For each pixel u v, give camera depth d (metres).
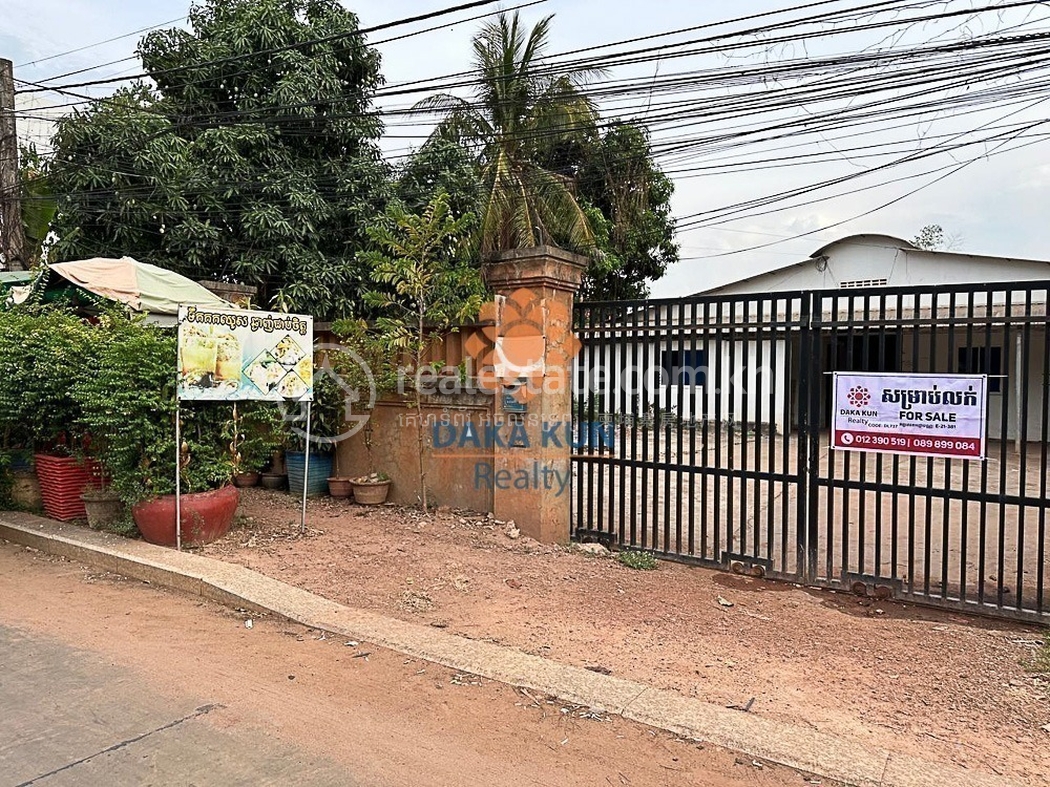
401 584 5.29
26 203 12.27
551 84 12.55
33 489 7.62
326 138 13.03
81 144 11.52
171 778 2.82
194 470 6.21
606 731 3.26
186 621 4.67
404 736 3.20
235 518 6.96
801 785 2.85
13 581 5.54
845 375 5.36
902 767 2.92
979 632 4.64
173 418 6.04
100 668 3.91
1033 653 4.23
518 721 3.35
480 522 6.91
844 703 3.57
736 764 2.99
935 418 5.00
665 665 4.02
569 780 2.87
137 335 5.97
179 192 11.52
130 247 11.81
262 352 6.37
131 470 6.01
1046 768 2.96
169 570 5.37
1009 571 6.30
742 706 3.51
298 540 6.35
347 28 13.12
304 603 4.82
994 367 17.20
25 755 2.99
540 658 4.02
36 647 4.21
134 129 11.45
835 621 4.82
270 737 3.17
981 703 3.58
